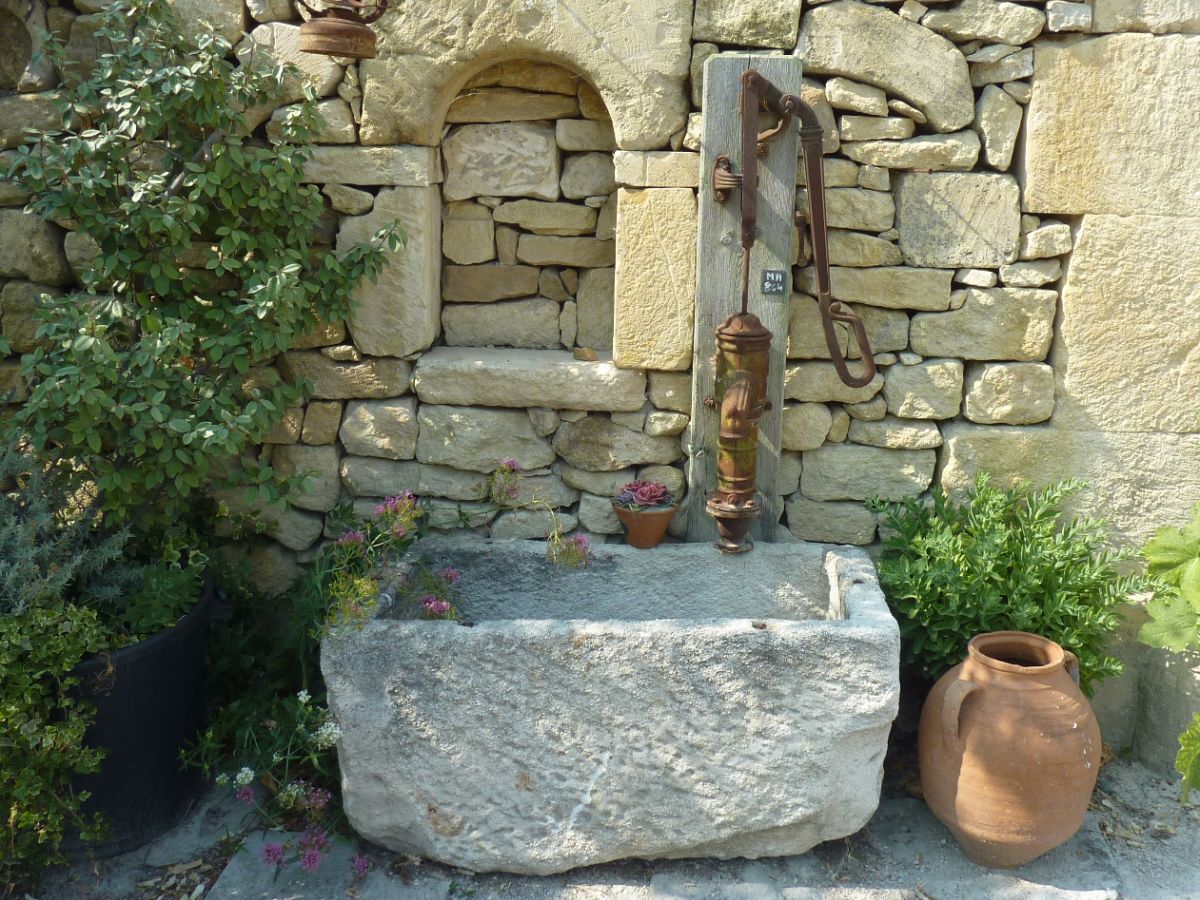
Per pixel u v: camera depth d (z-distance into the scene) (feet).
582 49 9.91
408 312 10.57
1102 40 9.73
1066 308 10.25
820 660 8.68
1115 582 10.10
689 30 9.88
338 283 10.10
